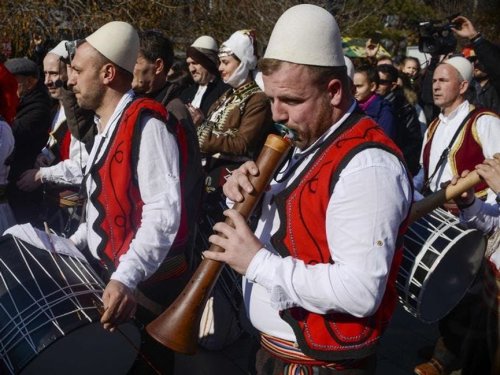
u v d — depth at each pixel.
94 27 8.86
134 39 2.52
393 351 3.77
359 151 1.74
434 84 3.96
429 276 2.26
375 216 1.68
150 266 2.33
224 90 4.48
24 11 8.29
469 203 2.39
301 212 1.82
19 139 4.14
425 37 5.91
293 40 1.73
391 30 12.32
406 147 5.68
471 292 2.57
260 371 2.05
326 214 1.77
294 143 1.86
